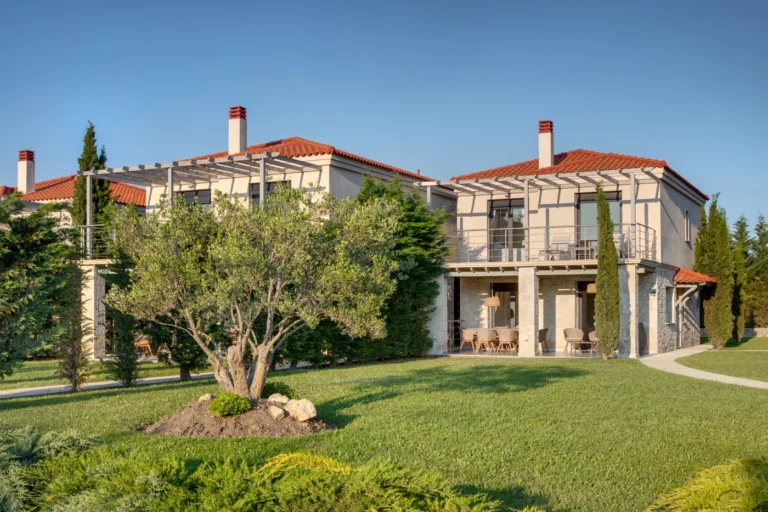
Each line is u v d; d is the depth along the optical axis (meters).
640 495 7.36
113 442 9.70
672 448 9.37
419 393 14.41
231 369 11.52
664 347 26.06
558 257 26.69
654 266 25.17
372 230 11.42
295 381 16.72
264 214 11.00
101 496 5.45
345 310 10.95
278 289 11.19
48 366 22.70
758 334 38.78
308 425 10.89
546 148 29.20
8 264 11.91
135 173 24.53
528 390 14.85
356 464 8.41
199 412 10.93
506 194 28.69
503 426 10.81
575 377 17.34
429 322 25.95
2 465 6.38
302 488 4.96
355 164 25.78
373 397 13.88
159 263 11.00
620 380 16.66
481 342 26.28
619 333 23.14
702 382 16.28
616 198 26.83
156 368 21.19
